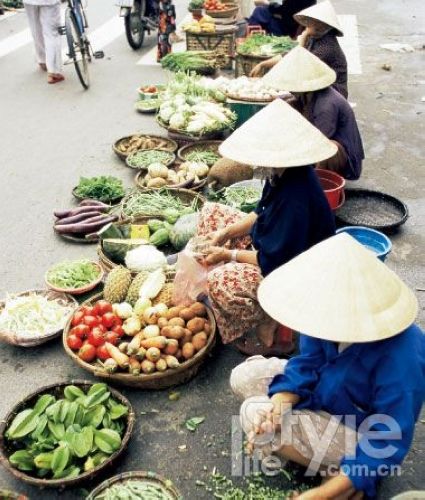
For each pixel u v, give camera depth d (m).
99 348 3.13
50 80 8.09
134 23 9.34
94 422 2.77
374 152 6.00
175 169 5.32
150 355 3.02
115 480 2.52
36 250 4.42
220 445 2.86
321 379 2.22
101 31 10.70
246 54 7.16
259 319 3.18
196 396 3.14
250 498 2.57
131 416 2.78
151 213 4.38
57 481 2.50
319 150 2.66
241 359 3.39
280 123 2.69
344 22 11.59
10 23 11.37
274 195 2.83
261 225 2.90
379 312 1.84
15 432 2.69
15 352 3.48
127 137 5.92
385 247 3.85
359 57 9.27
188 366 3.07
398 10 12.70
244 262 3.19
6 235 4.62
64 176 5.54
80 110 7.17
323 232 2.80
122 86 7.97
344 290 1.86
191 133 5.66
